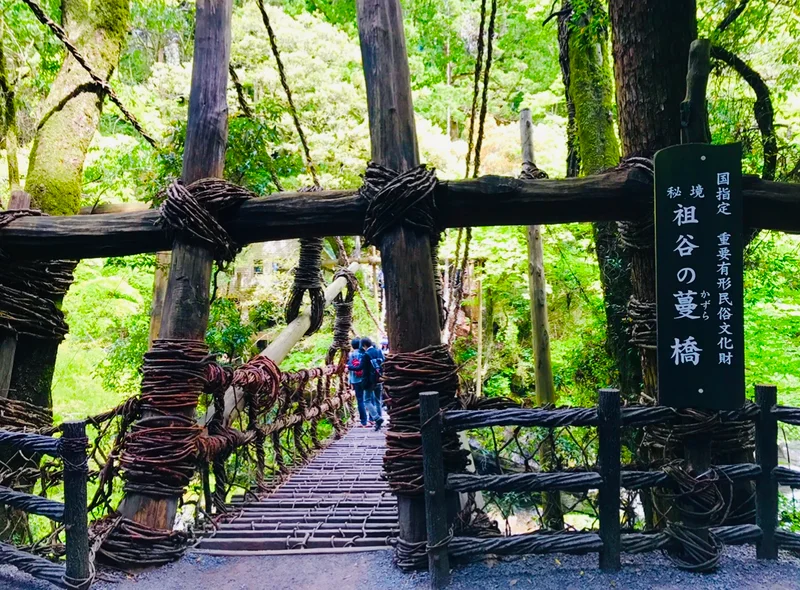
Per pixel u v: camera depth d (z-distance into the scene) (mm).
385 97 2457
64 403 6973
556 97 9242
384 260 2379
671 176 2129
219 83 2787
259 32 9578
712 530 2076
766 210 2244
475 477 2033
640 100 2598
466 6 11328
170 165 4547
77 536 1958
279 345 4426
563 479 2021
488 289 9523
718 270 2064
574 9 3922
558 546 2029
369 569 2250
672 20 2527
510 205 2389
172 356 2484
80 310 7543
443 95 11305
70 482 1952
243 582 2189
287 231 2578
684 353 2086
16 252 2777
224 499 3145
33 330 3369
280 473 4324
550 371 4605
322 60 9805
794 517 3330
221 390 2797
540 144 9102
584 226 6137
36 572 2014
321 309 4859
